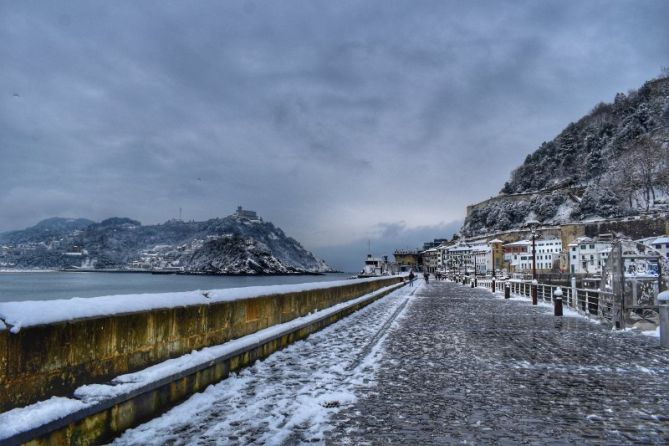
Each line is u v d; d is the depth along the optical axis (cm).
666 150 17475
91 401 516
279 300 1284
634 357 1159
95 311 569
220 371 849
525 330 1709
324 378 895
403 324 1873
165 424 614
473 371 979
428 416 673
